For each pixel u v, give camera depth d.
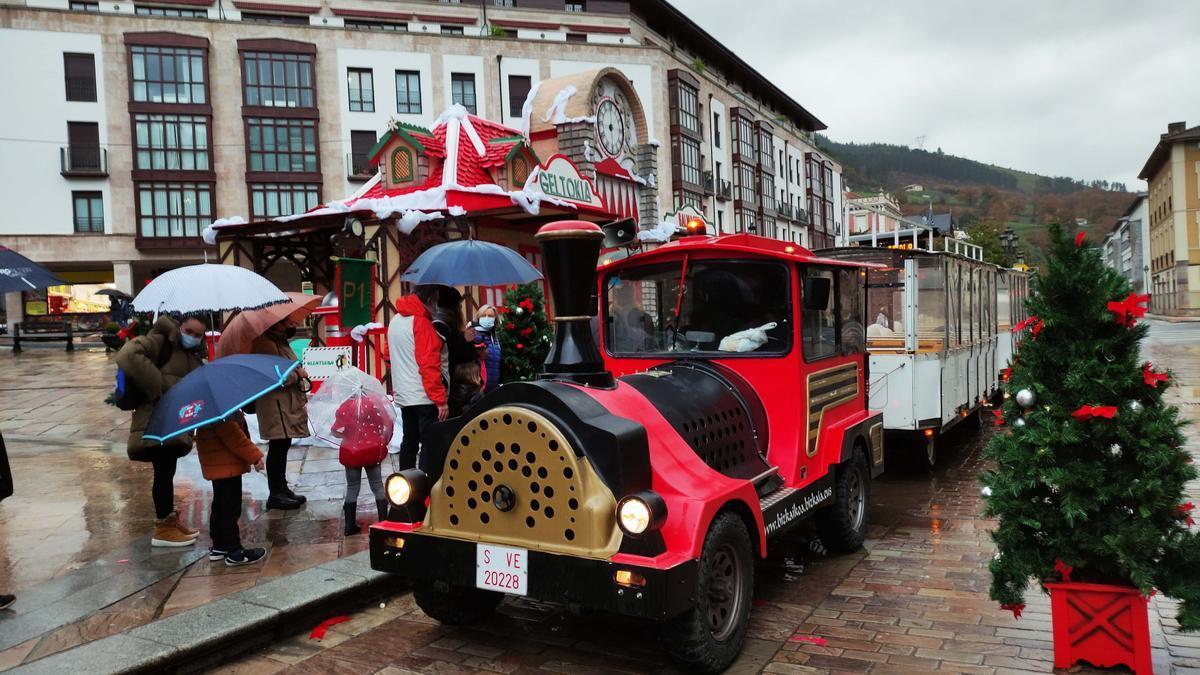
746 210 43.62
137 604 4.49
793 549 5.79
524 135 12.15
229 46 34.06
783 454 4.83
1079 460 3.59
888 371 7.85
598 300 5.41
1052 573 3.71
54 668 3.60
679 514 3.57
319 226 10.38
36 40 32.12
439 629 4.43
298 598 4.44
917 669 3.78
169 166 33.62
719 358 5.02
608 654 4.06
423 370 5.79
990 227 40.25
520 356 7.67
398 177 10.41
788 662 3.89
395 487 3.96
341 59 35.12
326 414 5.68
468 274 6.04
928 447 8.18
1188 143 53.94
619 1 39.91
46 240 32.62
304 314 6.80
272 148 34.69
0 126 31.94
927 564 5.38
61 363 19.70
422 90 35.84
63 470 7.97
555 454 3.55
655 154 14.55
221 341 6.44
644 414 3.99
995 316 11.22
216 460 5.07
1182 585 3.46
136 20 33.00
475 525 3.78
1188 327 36.34
